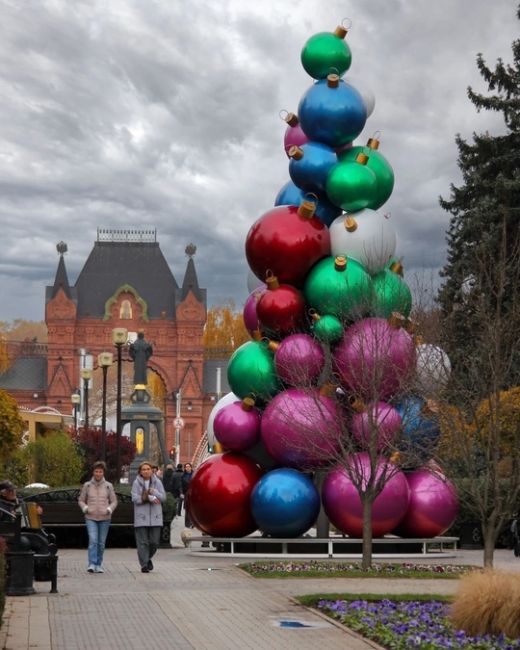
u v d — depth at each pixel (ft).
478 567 74.18
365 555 71.10
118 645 40.83
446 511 82.53
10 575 57.11
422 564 76.43
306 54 85.71
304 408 78.74
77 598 55.72
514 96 152.66
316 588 60.75
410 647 40.34
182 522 147.84
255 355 82.64
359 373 77.82
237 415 82.84
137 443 237.45
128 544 100.94
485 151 152.56
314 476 84.64
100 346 461.37
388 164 84.38
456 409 74.49
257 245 81.61
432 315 91.71
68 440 183.73
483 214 142.51
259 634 43.62
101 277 469.16
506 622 42.39
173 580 65.82
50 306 458.50
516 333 79.71
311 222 81.56
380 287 80.43
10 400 107.86
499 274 79.51
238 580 65.51
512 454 75.15
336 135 83.51
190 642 41.60
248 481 82.64
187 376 456.86
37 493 101.60
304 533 89.10
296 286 82.64
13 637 42.60
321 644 41.27
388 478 72.13
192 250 466.29
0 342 453.17
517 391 87.25
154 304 464.65
